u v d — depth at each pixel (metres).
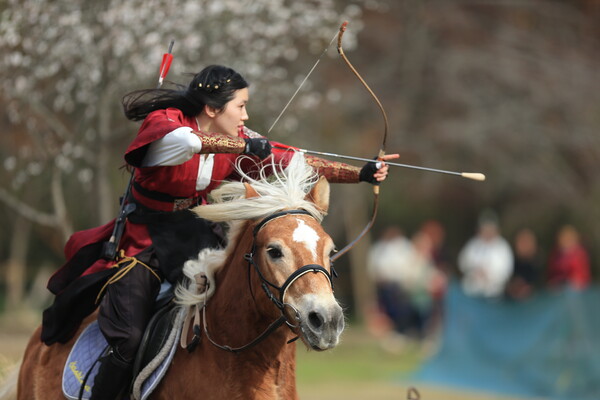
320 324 13.09
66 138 30.39
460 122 64.00
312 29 35.81
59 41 29.75
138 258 15.99
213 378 14.90
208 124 16.56
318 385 39.97
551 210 73.00
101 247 16.88
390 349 53.00
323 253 13.80
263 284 14.14
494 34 67.06
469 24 66.19
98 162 31.02
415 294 56.12
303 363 47.09
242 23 32.56
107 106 30.83
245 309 14.71
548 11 68.56
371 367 46.06
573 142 65.38
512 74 64.56
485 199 73.69
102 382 15.51
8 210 58.97
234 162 16.61
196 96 16.25
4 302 68.00
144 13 29.88
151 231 16.23
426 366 43.94
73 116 32.56
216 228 17.00
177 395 15.20
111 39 29.73
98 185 31.20
